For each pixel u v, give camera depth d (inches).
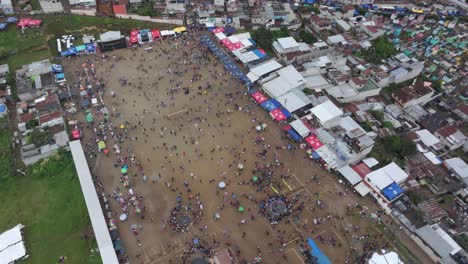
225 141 3951.8
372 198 3521.2
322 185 3604.8
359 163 3772.1
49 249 3048.7
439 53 5393.7
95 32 5265.8
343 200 3494.1
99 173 3585.1
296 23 5590.6
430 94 4603.8
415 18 5954.7
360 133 3865.7
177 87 4537.4
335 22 5664.4
